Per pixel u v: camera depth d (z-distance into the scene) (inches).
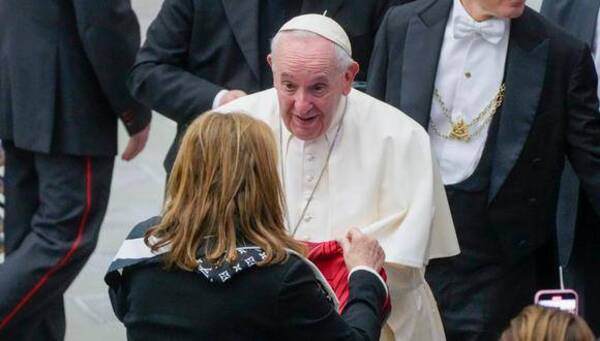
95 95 565.6
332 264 378.0
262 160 337.1
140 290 336.5
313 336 333.4
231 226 332.8
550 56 472.4
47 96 558.6
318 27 391.2
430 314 414.3
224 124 338.6
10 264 563.5
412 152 406.9
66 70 560.1
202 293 331.6
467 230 479.5
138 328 337.4
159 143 793.6
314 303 332.5
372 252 369.7
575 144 477.1
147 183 750.5
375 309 354.3
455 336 488.7
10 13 561.3
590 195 480.7
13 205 575.2
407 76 477.7
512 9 462.9
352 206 404.8
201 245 333.7
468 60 473.7
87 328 621.6
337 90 394.3
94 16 548.7
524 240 480.4
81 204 566.9
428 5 482.3
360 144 408.2
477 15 470.3
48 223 563.8
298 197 409.1
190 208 334.6
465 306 487.5
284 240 338.0
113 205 723.4
